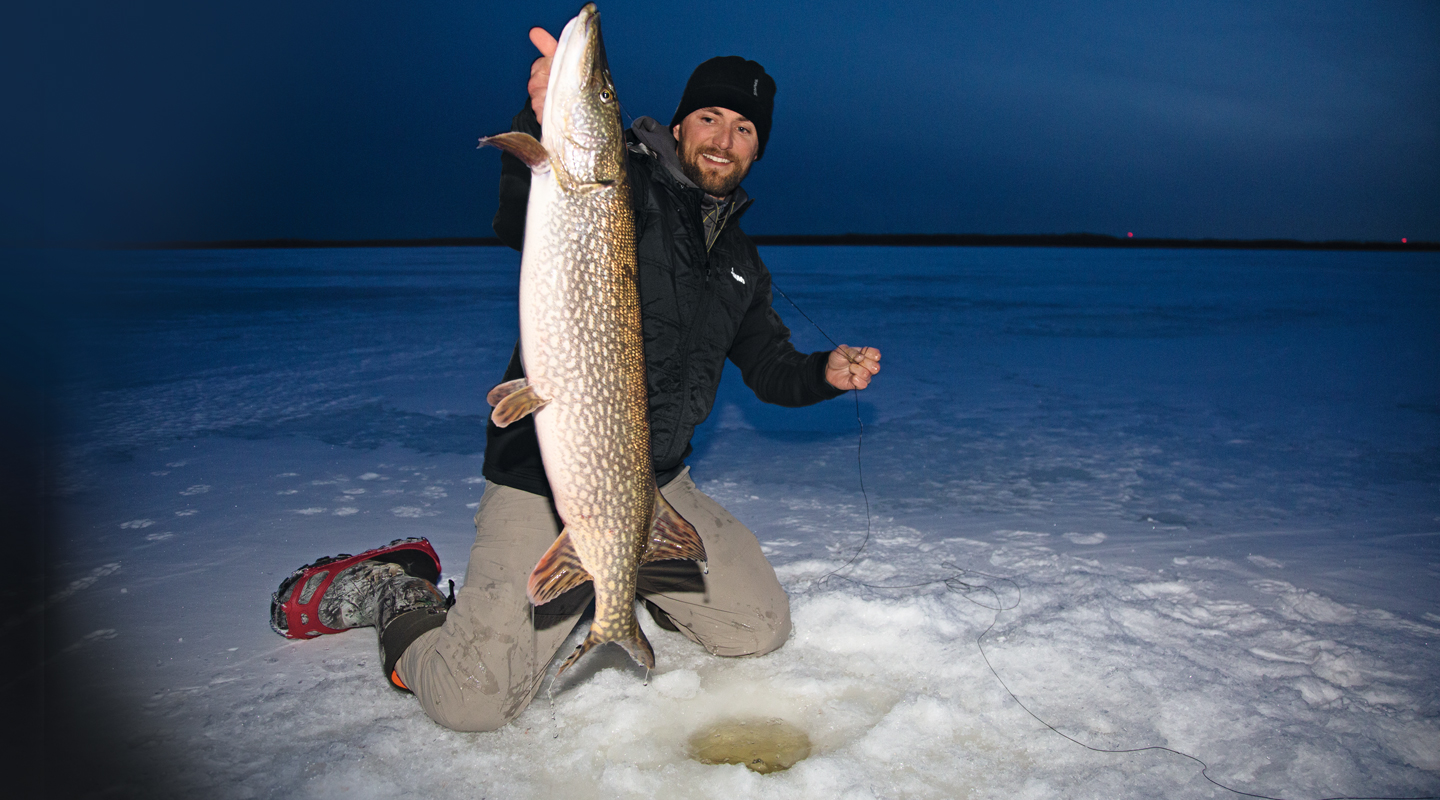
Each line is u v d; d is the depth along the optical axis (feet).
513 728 7.93
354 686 8.59
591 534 6.93
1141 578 11.54
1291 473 17.42
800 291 71.51
